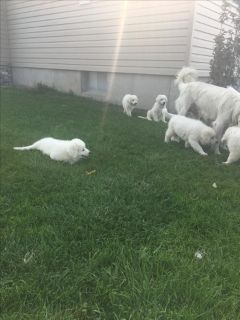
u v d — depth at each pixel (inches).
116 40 190.2
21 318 37.1
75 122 138.3
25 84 292.5
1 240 51.6
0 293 40.6
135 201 65.2
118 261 46.9
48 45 249.3
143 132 125.0
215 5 163.5
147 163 88.4
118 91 197.6
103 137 114.3
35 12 254.4
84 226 56.3
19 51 288.2
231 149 89.7
